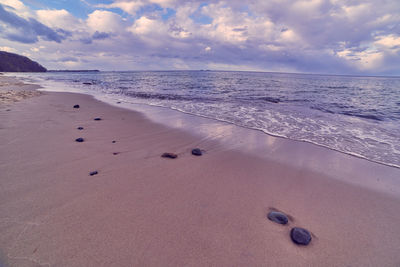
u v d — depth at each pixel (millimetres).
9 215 2188
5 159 3541
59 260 1707
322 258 1916
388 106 10633
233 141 5320
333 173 3725
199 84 23422
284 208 2670
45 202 2453
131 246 1895
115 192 2773
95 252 1809
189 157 4223
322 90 18984
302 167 3938
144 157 4098
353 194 3074
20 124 5711
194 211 2467
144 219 2268
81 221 2168
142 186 2982
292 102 11594
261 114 8477
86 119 6941
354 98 13742
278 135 5844
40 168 3303
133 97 13344
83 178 3092
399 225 2420
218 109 9477
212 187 3076
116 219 2234
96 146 4500
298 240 2049
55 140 4652
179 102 11445
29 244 1840
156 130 6078
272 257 1889
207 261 1802
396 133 6035
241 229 2207
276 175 3578
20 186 2762
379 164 4125
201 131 6098
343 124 7020
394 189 3232
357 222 2455
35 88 17000
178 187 3020
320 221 2449
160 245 1930
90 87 19875
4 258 1688
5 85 17906
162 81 28562
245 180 3352
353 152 4707
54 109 8211
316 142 5316
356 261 1904
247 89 18297
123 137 5320
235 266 1773
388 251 2033
